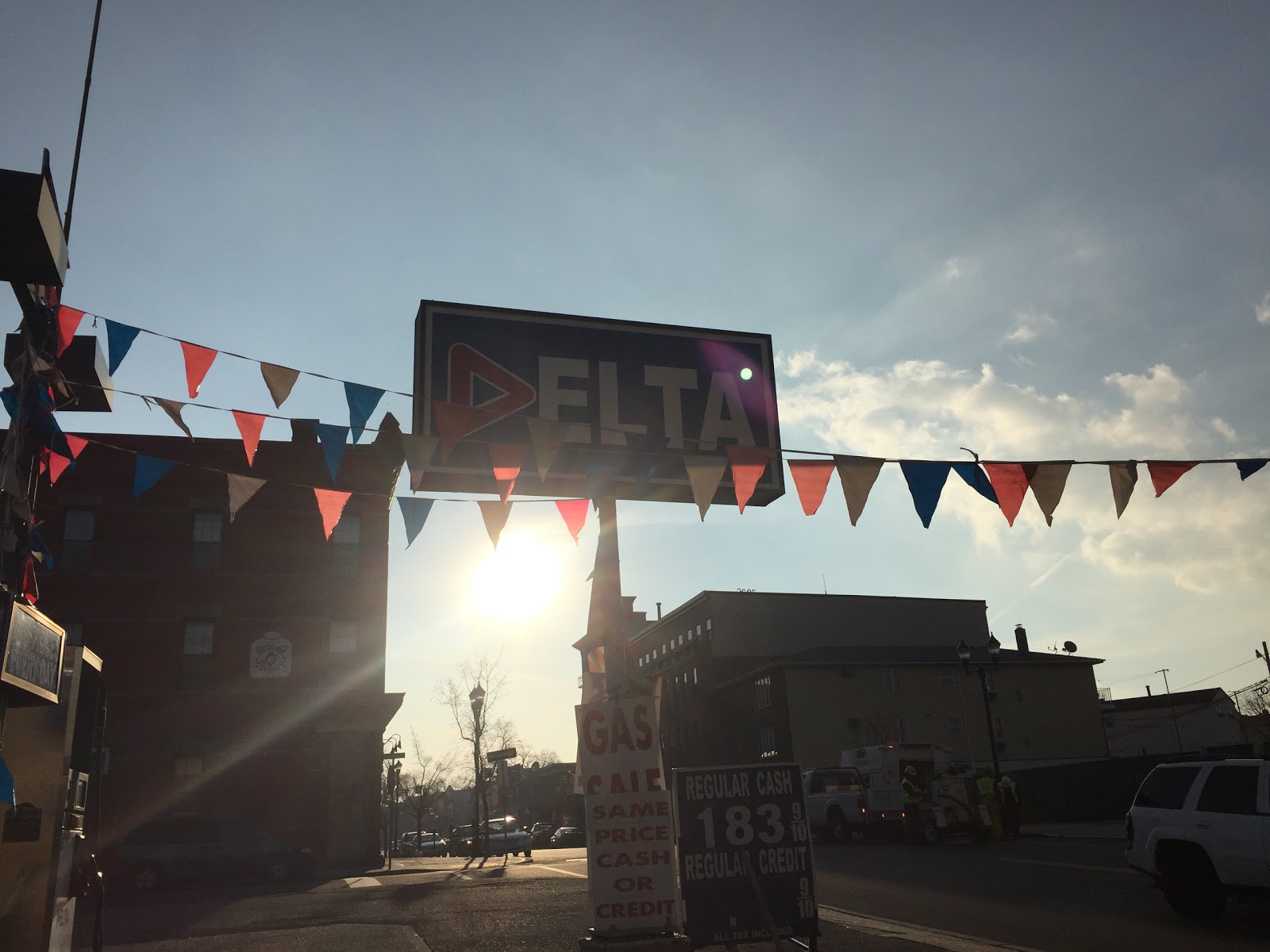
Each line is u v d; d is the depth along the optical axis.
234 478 7.43
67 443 6.45
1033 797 32.84
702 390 8.58
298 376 7.14
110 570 27.66
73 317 6.45
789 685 48.72
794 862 7.18
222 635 27.97
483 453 7.98
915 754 25.42
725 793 7.20
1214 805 10.16
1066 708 51.34
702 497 7.79
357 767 27.84
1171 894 10.45
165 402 7.28
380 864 27.20
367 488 29.80
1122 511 7.98
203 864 21.52
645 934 6.57
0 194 5.11
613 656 7.28
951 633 60.19
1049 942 9.22
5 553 5.82
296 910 13.30
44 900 6.23
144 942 10.43
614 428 8.12
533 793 83.81
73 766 7.38
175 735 27.06
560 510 8.39
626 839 6.75
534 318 8.34
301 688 28.03
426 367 7.93
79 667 6.72
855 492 7.79
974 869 15.89
